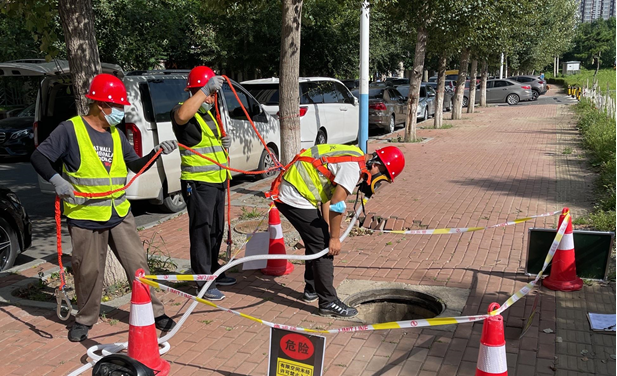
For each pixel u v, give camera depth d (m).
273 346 3.44
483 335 2.85
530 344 4.00
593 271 5.17
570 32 41.25
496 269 5.58
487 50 20.67
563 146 14.70
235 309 4.79
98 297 4.27
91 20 4.98
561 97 38.12
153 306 4.32
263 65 22.97
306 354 3.34
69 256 6.61
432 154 13.84
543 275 5.13
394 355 3.92
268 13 20.02
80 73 4.93
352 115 14.10
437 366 3.74
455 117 24.00
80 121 4.02
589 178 10.30
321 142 12.64
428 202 8.66
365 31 12.02
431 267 5.69
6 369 3.84
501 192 9.27
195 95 4.57
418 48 15.86
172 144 4.27
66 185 3.87
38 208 9.31
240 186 10.29
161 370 3.61
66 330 4.46
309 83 12.60
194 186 4.82
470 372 3.66
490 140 16.39
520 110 28.17
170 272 5.77
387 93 19.33
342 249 6.38
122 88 4.03
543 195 8.98
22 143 14.15
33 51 14.19
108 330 4.44
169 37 16.70
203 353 4.02
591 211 7.77
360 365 3.79
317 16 21.61
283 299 5.02
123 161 4.23
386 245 6.48
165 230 7.59
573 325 4.30
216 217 5.05
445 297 4.89
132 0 15.26
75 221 4.05
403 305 5.15
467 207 8.27
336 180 4.19
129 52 15.95
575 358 3.81
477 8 14.64
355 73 25.69
